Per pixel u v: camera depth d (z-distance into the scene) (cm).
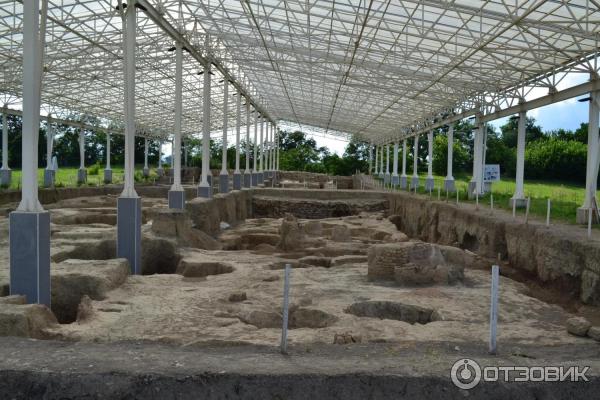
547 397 470
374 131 4703
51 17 1653
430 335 649
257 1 1720
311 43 2036
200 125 4712
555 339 645
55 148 5928
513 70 1784
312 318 759
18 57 2044
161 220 1359
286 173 5266
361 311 809
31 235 737
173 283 948
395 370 483
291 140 8156
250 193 2828
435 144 5619
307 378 464
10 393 450
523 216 1528
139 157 6681
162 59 2353
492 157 4744
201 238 1498
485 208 1806
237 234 1792
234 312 760
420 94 2502
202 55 1947
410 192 2989
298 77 2697
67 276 866
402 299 834
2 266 941
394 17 1605
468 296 870
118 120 3928
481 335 654
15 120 5072
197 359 505
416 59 1905
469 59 1855
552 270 1086
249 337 631
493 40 1612
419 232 2220
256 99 3512
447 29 1605
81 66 2433
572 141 4222
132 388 451
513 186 3441
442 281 957
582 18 1229
